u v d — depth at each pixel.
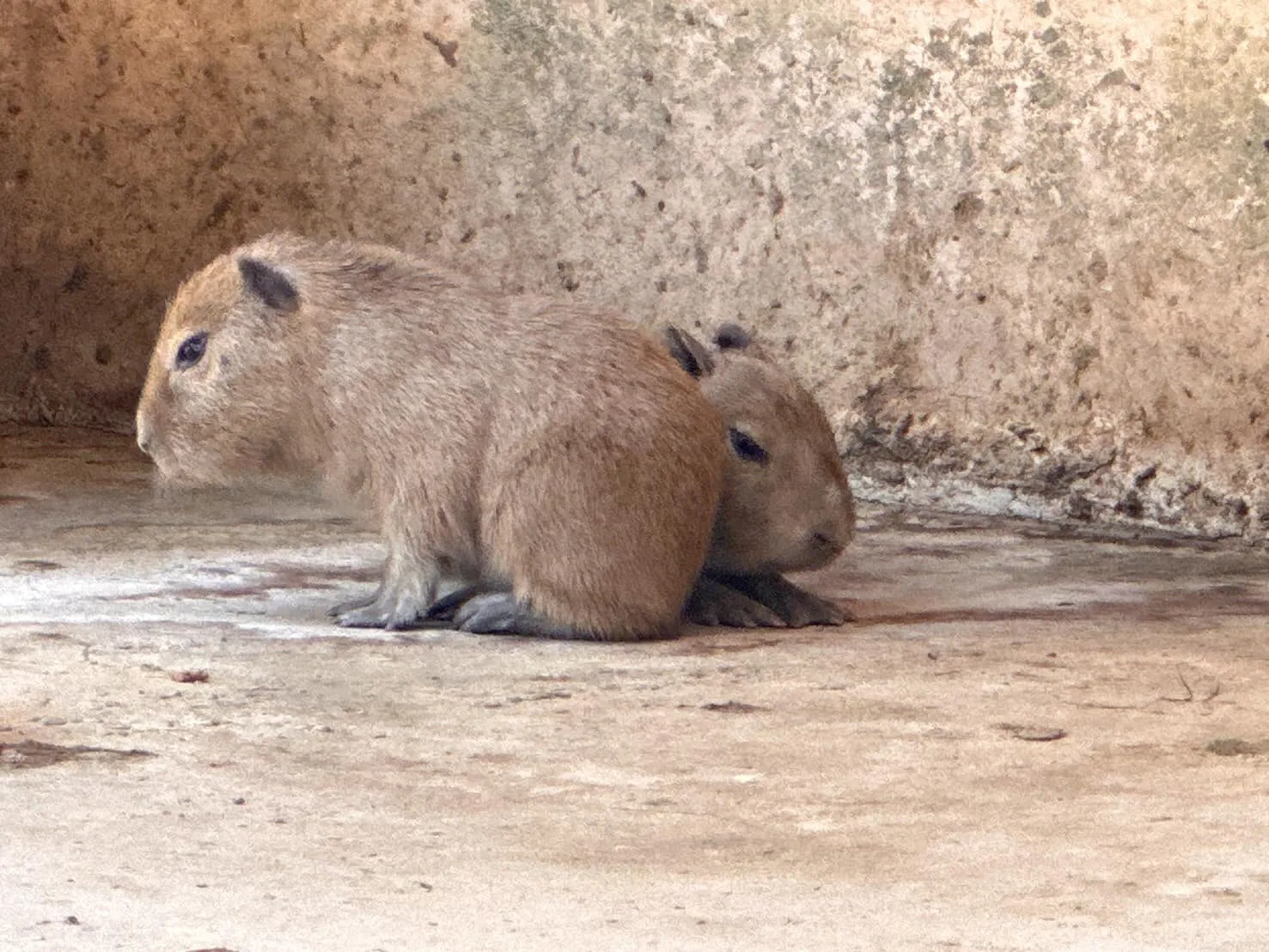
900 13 13.79
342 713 7.98
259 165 15.70
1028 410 13.83
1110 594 11.48
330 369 9.48
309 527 12.85
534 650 9.35
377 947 5.09
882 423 14.23
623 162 14.73
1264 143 12.84
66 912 5.33
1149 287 13.34
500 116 15.02
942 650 9.59
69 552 11.75
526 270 15.12
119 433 16.12
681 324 14.73
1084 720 8.12
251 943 5.09
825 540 10.02
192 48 15.69
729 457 9.91
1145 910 5.61
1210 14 12.88
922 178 13.89
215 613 10.13
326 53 15.41
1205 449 13.31
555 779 7.08
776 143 14.27
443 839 6.31
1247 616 10.81
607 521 9.38
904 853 6.23
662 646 9.57
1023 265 13.70
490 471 9.46
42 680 8.34
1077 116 13.38
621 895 5.71
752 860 6.15
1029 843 6.36
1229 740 7.81
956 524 13.66
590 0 14.63
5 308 16.34
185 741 7.45
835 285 14.24
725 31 14.30
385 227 15.45
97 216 16.06
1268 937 5.32
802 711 8.20
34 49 15.95
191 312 9.56
